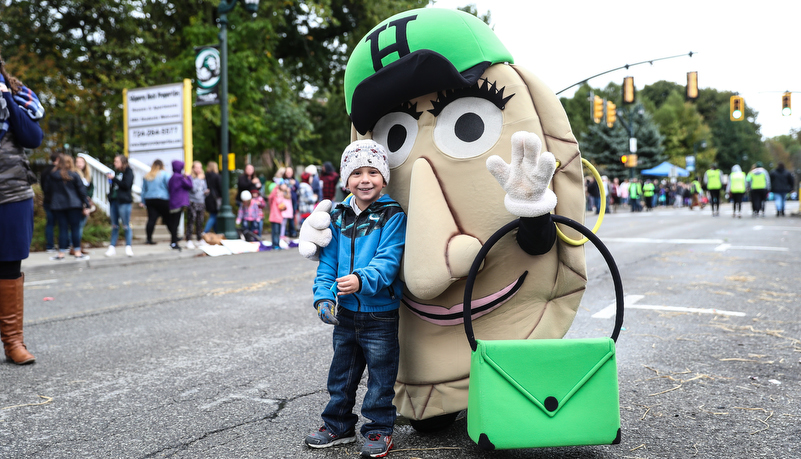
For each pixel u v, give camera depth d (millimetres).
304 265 10062
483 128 2535
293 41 26750
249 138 20531
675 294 6469
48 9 22438
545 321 2621
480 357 2305
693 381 3572
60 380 3834
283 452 2650
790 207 31656
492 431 2258
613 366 2330
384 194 2695
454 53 2529
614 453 2564
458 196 2521
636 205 30359
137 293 7281
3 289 4168
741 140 80688
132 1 20391
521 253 2545
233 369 4016
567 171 2588
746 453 2551
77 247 10719
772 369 3781
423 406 2664
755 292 6477
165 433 2918
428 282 2406
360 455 2594
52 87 19234
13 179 4070
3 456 2670
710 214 24031
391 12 24422
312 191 15258
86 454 2680
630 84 21094
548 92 2596
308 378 3791
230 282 8109
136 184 15484
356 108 2631
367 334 2541
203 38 19953
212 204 13703
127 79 21047
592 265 8867
